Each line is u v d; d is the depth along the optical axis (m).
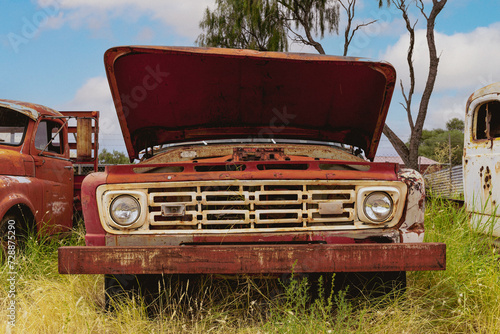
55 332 3.00
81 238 5.19
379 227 3.07
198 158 4.11
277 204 3.11
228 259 2.80
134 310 3.11
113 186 3.07
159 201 3.16
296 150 4.07
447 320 3.08
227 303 3.39
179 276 3.52
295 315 2.86
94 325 3.06
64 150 5.95
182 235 3.02
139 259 2.82
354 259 2.81
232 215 3.20
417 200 3.10
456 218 5.08
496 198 4.50
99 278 3.93
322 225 3.09
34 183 5.00
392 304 3.14
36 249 4.48
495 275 3.51
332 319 3.01
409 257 2.82
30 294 3.62
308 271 2.80
